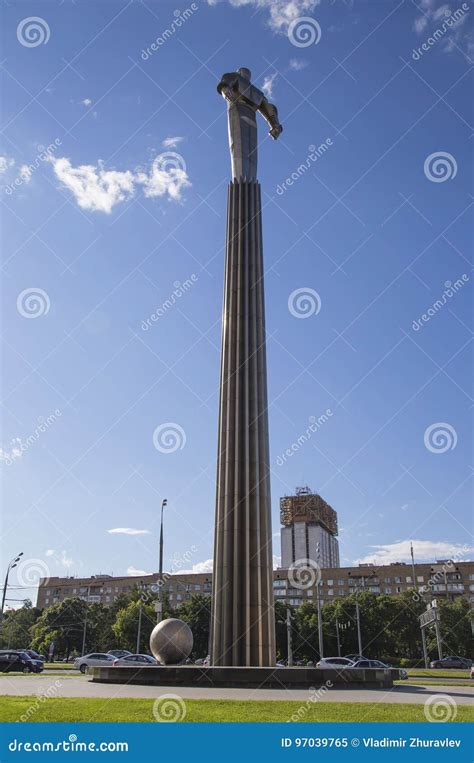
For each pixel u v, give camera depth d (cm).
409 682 2812
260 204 3183
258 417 2720
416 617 8344
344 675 2094
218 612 2444
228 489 2586
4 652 3891
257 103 3384
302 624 8375
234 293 2947
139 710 1419
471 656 8375
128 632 7931
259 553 2491
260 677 2045
